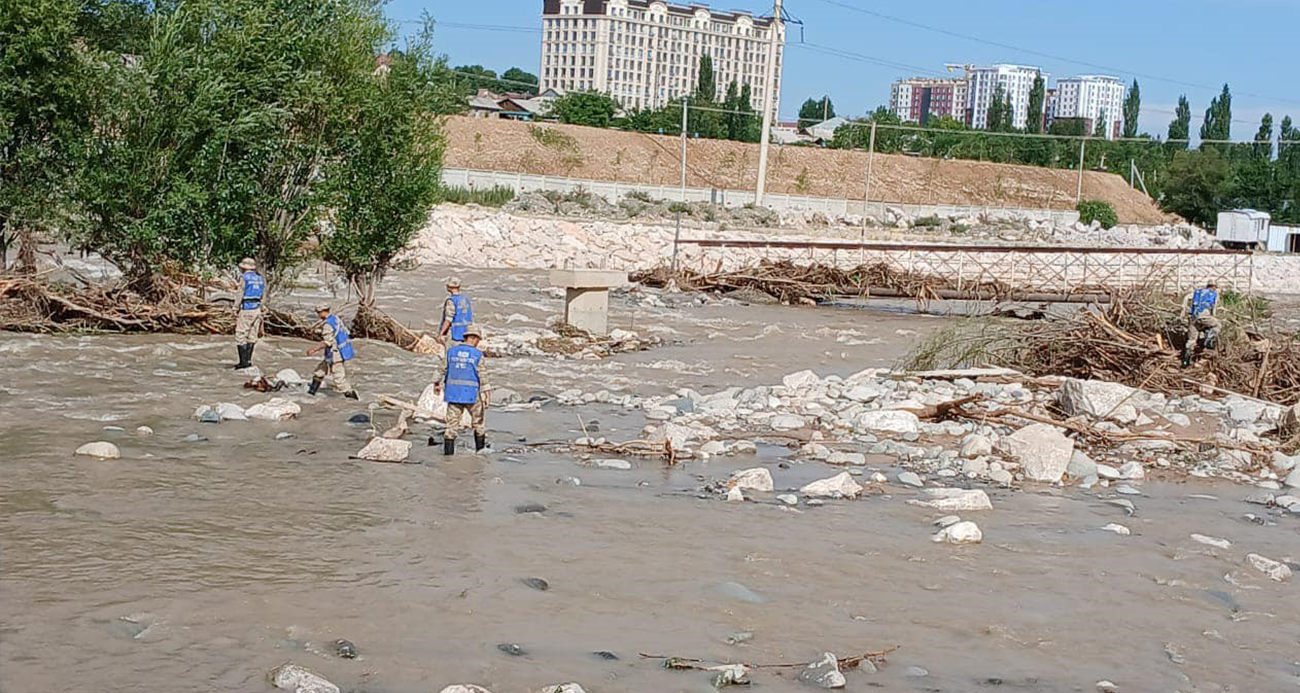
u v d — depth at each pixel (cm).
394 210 2595
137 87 2416
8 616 832
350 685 743
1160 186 11962
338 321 1844
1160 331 2255
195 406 1691
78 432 1464
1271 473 1551
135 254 2461
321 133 2608
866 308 4316
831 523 1200
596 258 5228
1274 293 6322
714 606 930
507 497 1247
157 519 1097
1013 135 10738
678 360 2567
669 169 9300
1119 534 1208
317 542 1052
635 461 1475
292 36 2584
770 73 7706
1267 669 849
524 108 13650
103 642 795
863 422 1728
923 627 906
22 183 2486
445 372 1450
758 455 1540
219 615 857
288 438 1505
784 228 7362
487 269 4756
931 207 9300
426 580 961
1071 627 922
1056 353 2202
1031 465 1484
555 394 1967
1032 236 8625
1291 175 11750
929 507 1288
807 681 783
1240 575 1078
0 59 2416
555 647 828
